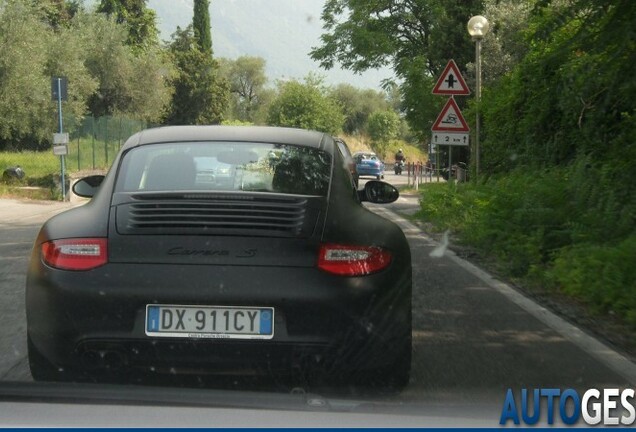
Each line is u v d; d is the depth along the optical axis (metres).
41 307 4.57
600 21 10.11
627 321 7.53
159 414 2.92
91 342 4.45
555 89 12.28
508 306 8.25
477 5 39.47
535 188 12.77
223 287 4.40
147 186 5.12
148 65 66.75
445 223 16.19
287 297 4.41
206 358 4.43
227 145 5.58
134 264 4.49
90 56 62.50
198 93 90.19
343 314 4.46
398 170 63.69
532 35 10.80
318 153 5.63
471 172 22.53
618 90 10.91
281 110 99.00
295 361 4.47
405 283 4.83
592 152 14.27
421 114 37.38
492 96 20.44
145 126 48.53
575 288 8.66
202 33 99.00
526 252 10.75
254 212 4.74
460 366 5.85
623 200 11.32
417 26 44.97
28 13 42.09
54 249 4.64
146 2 85.88
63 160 26.05
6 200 24.80
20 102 40.97
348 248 4.63
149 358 4.45
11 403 3.03
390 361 4.73
